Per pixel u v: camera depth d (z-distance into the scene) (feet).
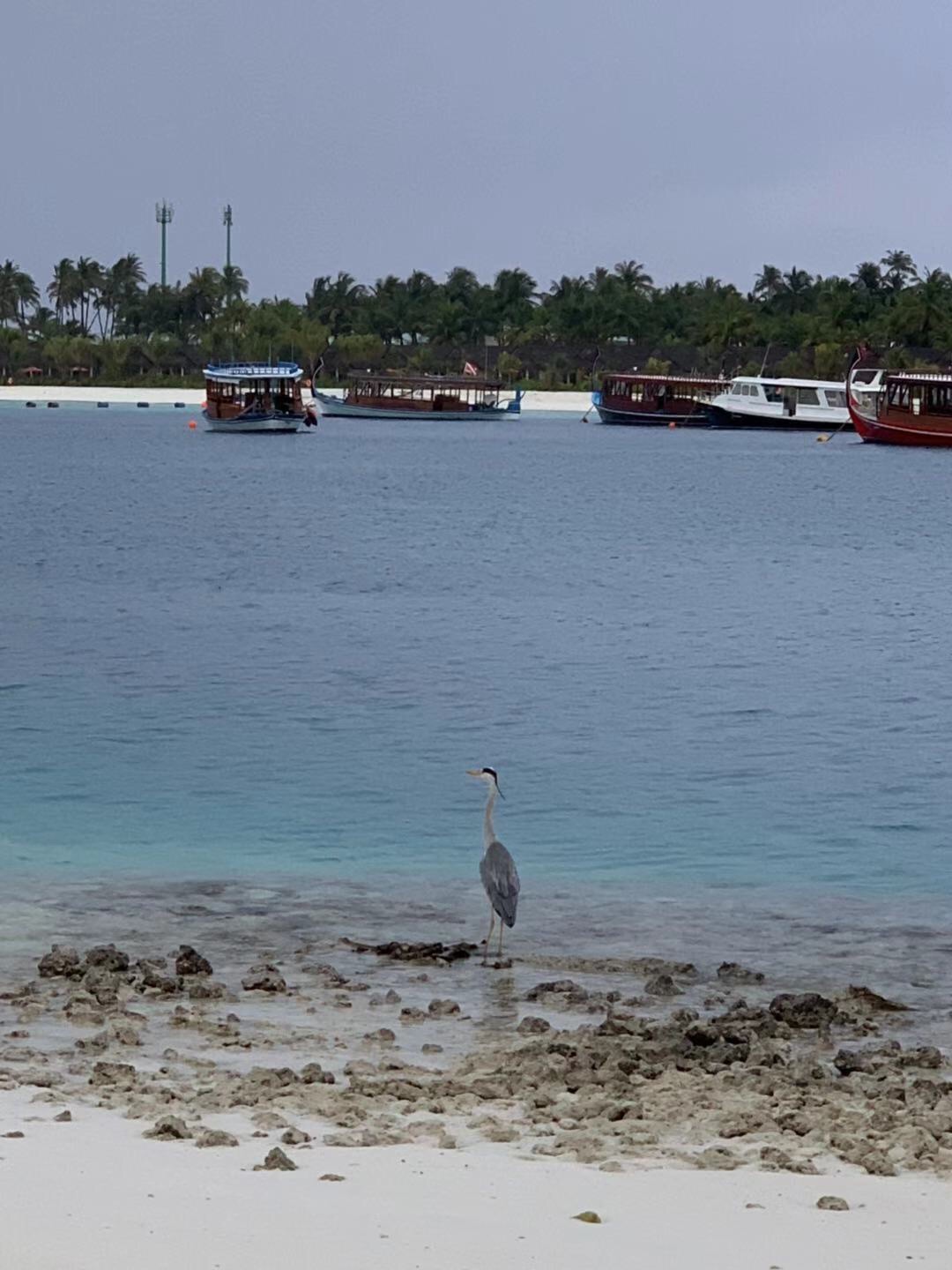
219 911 62.90
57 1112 39.01
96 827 76.43
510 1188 33.40
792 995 52.03
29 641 135.54
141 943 58.65
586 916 62.80
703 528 260.42
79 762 90.48
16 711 104.78
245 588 175.73
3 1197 31.60
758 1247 30.37
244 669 121.70
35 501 305.12
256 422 552.82
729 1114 39.83
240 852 71.92
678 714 105.81
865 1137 38.37
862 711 107.34
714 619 153.79
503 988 53.83
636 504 311.27
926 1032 49.96
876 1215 32.40
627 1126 38.88
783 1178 34.78
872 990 53.62
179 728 100.12
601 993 53.26
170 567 196.85
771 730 101.04
